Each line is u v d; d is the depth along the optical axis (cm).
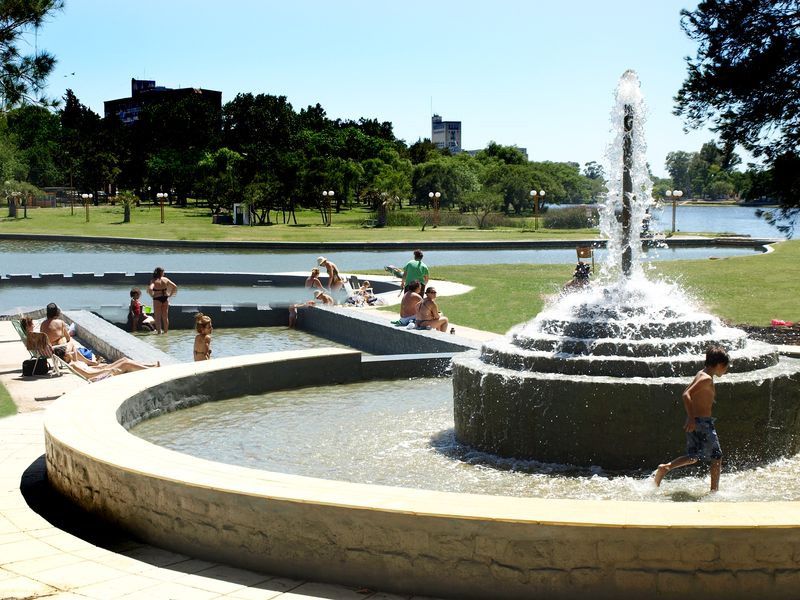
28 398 1262
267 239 6266
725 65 1911
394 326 1736
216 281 3195
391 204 10238
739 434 792
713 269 3309
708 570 491
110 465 671
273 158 9294
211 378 1151
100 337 1717
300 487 588
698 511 513
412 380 1304
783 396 817
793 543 489
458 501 545
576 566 501
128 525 661
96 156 13275
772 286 2694
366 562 543
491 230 8106
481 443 873
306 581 557
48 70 2322
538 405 818
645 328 845
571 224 8650
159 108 14125
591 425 796
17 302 2792
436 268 3534
